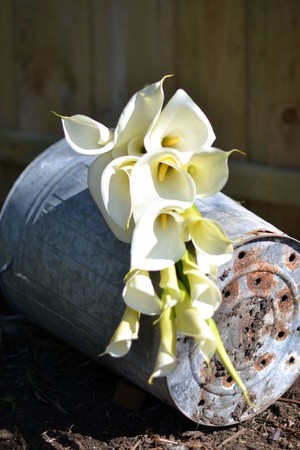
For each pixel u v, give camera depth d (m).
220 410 2.94
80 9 4.25
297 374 3.06
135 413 3.16
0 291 4.08
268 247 2.83
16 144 4.54
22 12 4.43
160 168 2.51
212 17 3.88
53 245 3.09
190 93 4.01
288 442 3.00
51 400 3.26
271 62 3.79
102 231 2.98
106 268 2.91
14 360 3.54
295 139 3.80
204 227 2.52
